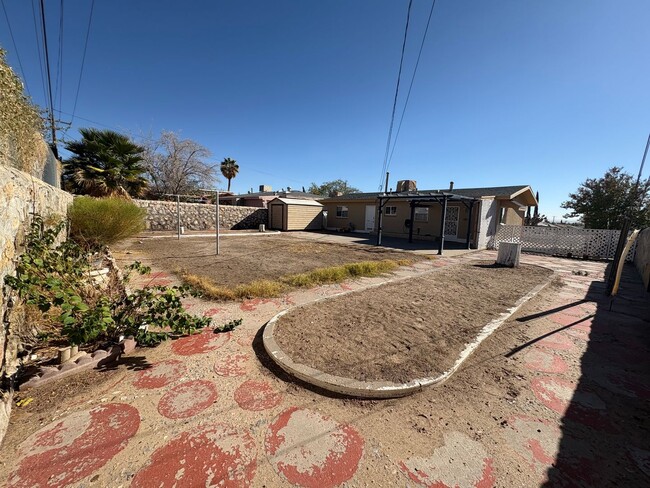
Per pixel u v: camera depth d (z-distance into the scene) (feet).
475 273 23.54
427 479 5.03
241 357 9.03
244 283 17.60
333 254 31.30
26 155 14.58
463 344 10.28
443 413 6.86
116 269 17.60
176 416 6.37
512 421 6.62
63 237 17.66
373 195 62.08
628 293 18.67
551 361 9.53
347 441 5.87
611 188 61.57
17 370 7.17
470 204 41.06
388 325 11.76
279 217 62.59
